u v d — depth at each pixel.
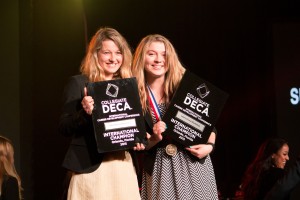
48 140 6.09
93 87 3.04
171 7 6.82
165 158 3.48
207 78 6.97
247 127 7.06
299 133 6.70
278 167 5.42
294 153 6.68
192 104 3.43
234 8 6.97
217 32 6.97
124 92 3.07
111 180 3.06
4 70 5.41
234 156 7.07
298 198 6.59
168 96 3.56
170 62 3.53
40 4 5.94
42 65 6.02
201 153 3.44
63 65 6.06
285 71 6.73
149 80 3.57
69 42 6.05
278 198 3.35
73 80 3.12
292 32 6.74
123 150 3.13
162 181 3.45
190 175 3.47
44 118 6.06
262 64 6.99
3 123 5.41
